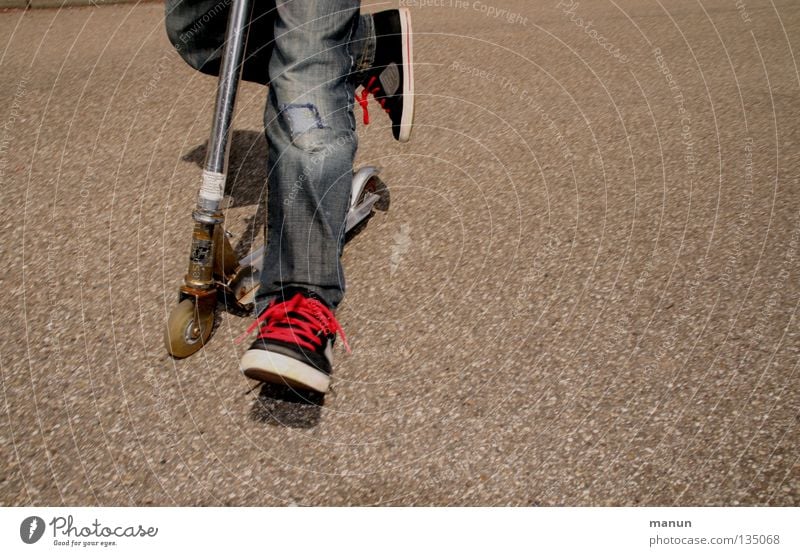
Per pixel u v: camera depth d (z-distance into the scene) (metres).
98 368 1.78
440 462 1.55
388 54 2.01
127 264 2.19
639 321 1.96
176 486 1.50
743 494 1.47
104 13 4.80
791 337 1.88
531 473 1.53
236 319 1.94
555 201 2.56
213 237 1.71
